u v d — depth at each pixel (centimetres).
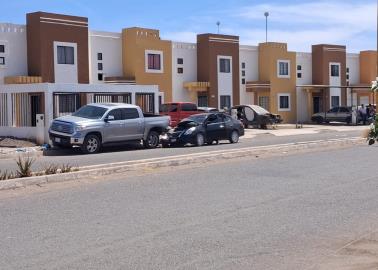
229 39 4812
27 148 2445
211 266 694
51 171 1431
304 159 1934
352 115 5150
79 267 682
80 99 2939
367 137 720
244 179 1434
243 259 727
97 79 3978
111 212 1004
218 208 1049
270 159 1936
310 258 737
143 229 878
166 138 2611
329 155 2081
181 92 4566
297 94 5538
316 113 5497
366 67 6119
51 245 780
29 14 3528
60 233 848
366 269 692
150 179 1427
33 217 959
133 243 795
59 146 2338
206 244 795
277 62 5269
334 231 883
